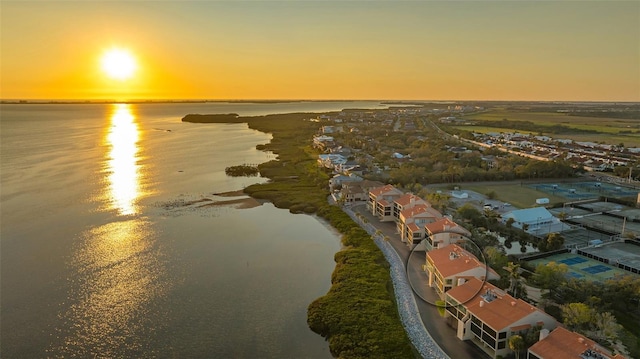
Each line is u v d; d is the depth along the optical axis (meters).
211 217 109.88
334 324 58.09
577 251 83.56
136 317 62.19
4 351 54.12
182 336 57.66
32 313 62.78
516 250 86.25
